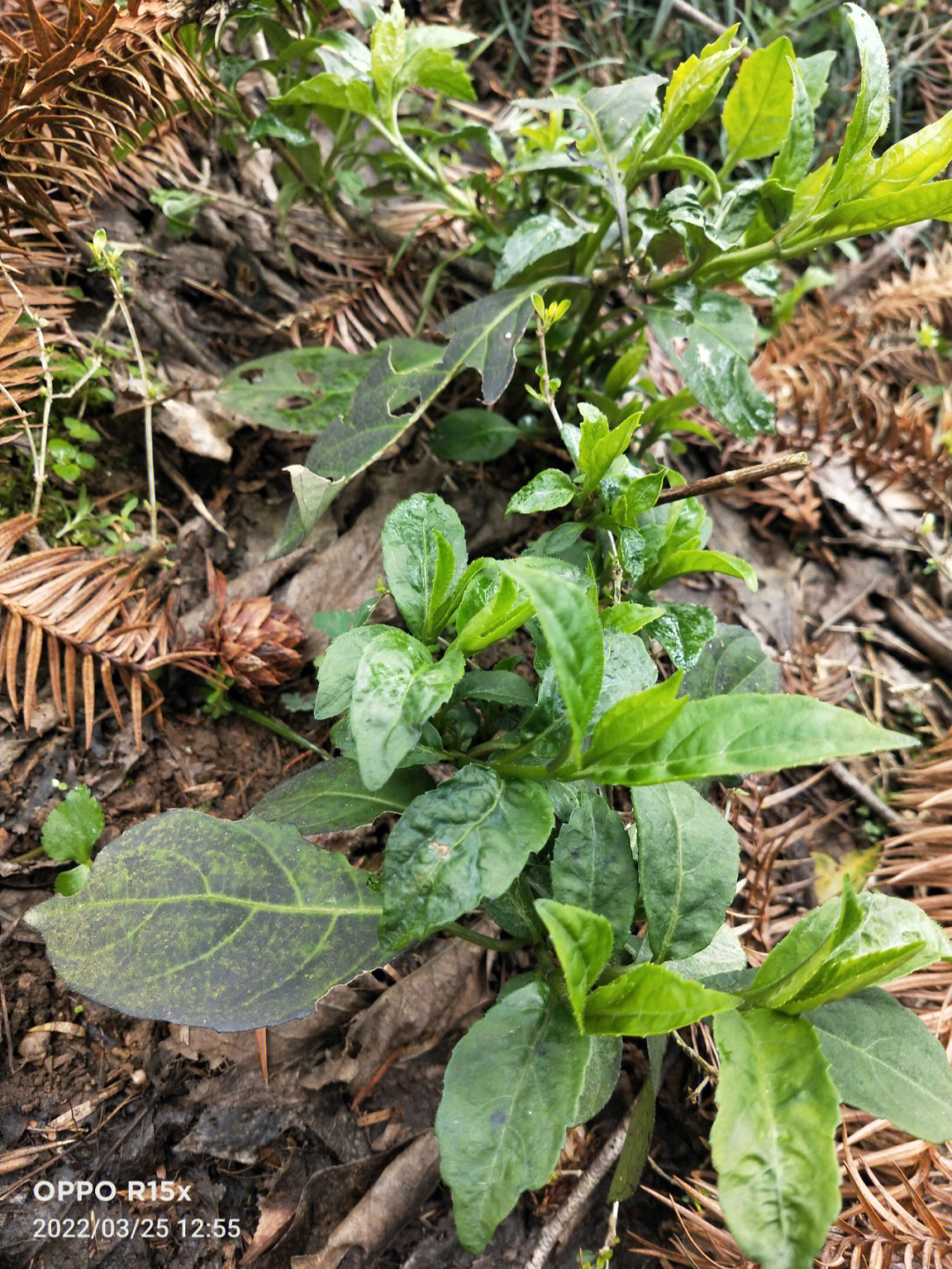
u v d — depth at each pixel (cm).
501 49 66
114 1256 33
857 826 47
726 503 56
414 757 31
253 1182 35
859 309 62
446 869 26
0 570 37
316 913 31
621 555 34
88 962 29
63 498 43
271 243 52
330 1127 35
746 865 44
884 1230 32
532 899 31
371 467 48
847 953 28
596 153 41
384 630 29
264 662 40
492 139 47
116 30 35
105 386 44
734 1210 24
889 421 56
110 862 30
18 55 34
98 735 39
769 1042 27
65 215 45
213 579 43
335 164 49
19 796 37
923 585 56
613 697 28
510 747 31
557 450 49
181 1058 35
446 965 38
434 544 31
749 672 39
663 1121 38
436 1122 25
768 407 40
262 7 41
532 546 37
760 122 40
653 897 29
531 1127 25
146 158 48
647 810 30
